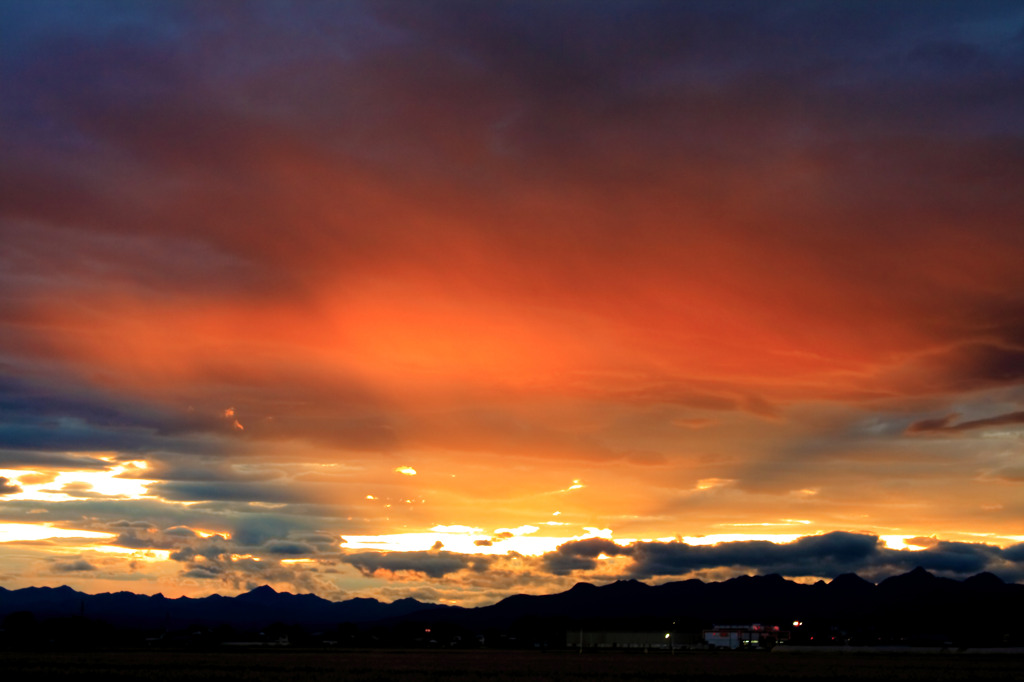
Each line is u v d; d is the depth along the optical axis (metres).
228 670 93.88
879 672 100.44
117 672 87.88
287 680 80.81
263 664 109.00
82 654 133.75
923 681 84.94
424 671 97.56
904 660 139.50
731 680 85.19
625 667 111.06
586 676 90.56
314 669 98.25
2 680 76.94
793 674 95.81
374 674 91.19
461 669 102.94
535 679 84.81
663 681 83.50
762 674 95.81
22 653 136.88
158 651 154.00
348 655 148.88
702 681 83.75
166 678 80.56
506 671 98.88
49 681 76.44
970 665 119.94
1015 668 110.94
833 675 94.25
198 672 89.56
